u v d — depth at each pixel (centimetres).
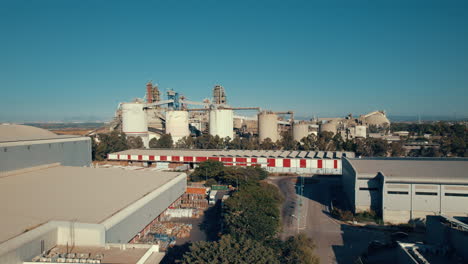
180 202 5462
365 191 4728
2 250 2375
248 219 3522
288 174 8100
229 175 6644
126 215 3359
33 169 5031
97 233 2894
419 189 4372
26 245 2567
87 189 4169
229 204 4147
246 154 8844
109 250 2823
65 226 2948
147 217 3925
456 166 4859
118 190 4206
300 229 4331
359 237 4038
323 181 7338
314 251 3650
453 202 4269
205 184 6769
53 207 3422
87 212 3319
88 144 6662
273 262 2473
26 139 5441
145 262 2642
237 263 2388
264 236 3359
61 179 4600
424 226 4306
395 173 4619
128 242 3431
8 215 3131
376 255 3531
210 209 5181
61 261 2542
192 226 4412
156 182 4806
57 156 5612
